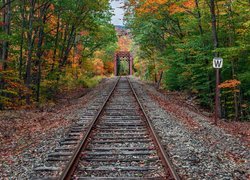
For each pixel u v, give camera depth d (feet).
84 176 21.86
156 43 109.29
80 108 58.03
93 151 28.04
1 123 44.73
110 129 37.19
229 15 62.13
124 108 54.49
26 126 43.37
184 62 88.33
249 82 65.92
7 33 59.11
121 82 142.00
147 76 152.76
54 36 94.07
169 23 89.81
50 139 33.88
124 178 21.04
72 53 119.55
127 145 30.17
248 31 58.44
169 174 21.94
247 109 67.82
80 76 130.82
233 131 42.32
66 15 81.92
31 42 68.64
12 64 76.13
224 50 54.70
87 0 82.99
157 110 53.42
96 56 228.43
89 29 98.07
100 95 78.79
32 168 23.98
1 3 69.31
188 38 79.41
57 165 24.49
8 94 70.49
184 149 28.73
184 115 51.96
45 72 84.48
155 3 72.69
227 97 73.31
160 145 27.94
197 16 68.90
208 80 72.79
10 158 27.48
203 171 22.88
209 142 32.50
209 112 72.13
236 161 26.14
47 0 66.95
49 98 84.84
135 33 104.63
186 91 102.12
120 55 317.63
